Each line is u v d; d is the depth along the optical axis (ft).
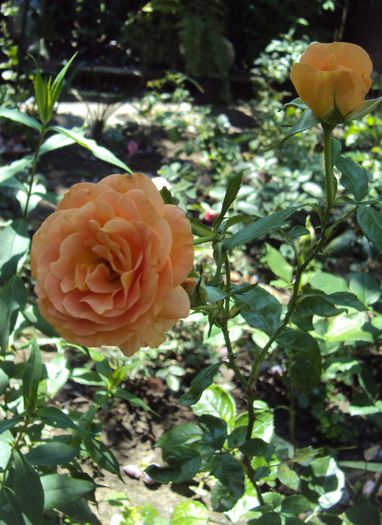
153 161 6.73
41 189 3.04
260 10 9.52
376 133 6.00
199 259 4.48
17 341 3.95
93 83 8.57
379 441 3.72
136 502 3.27
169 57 8.95
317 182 5.58
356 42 9.89
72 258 1.56
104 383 2.68
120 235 1.52
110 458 2.45
